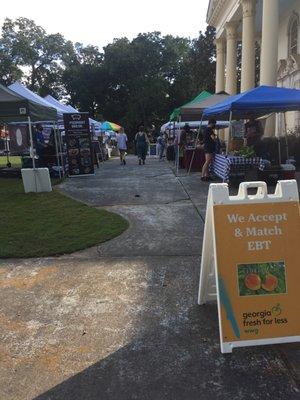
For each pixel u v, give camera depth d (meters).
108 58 50.38
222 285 3.12
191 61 48.00
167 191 10.21
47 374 2.98
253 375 2.91
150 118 50.59
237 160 10.03
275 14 14.69
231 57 23.61
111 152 30.91
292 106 9.46
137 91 49.06
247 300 3.12
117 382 2.88
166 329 3.55
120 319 3.74
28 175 10.52
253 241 3.20
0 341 3.42
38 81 62.94
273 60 14.85
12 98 9.83
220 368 3.00
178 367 3.03
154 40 50.31
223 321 3.09
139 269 4.95
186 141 16.33
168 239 6.11
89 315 3.83
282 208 3.28
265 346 3.25
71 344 3.35
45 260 5.34
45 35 61.91
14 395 2.77
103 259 5.33
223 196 3.25
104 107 52.06
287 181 3.34
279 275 3.17
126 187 11.10
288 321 3.12
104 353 3.22
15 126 15.92
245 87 18.97
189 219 7.26
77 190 10.79
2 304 4.10
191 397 2.71
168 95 50.53
